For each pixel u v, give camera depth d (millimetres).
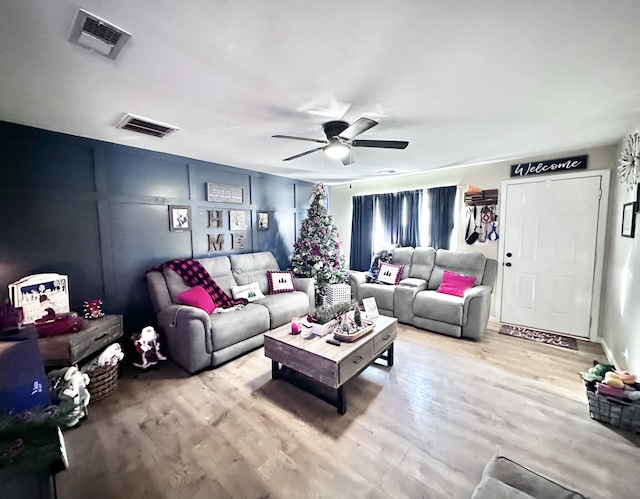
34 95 1771
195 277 3258
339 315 2580
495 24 1157
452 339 3381
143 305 3148
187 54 1353
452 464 1595
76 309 2664
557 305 3508
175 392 2322
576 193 3309
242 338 2936
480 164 3934
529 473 1146
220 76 1559
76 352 2021
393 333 2703
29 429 760
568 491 1041
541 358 2867
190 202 3553
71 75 1532
